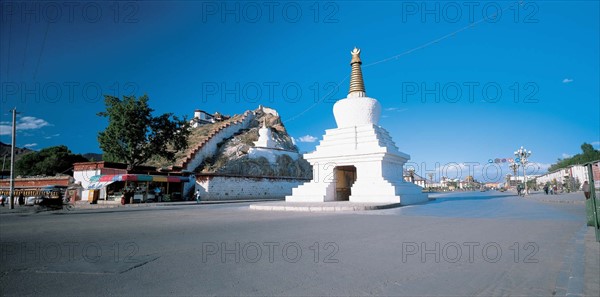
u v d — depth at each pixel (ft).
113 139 132.16
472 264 23.39
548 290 17.85
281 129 244.83
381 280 19.88
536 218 51.37
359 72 108.47
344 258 25.22
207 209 83.05
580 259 23.54
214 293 17.72
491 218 51.75
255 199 156.15
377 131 97.14
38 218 64.44
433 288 18.44
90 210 90.74
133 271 21.94
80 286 18.89
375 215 58.08
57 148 210.18
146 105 137.18
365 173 91.97
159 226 45.60
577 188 180.96
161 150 142.82
